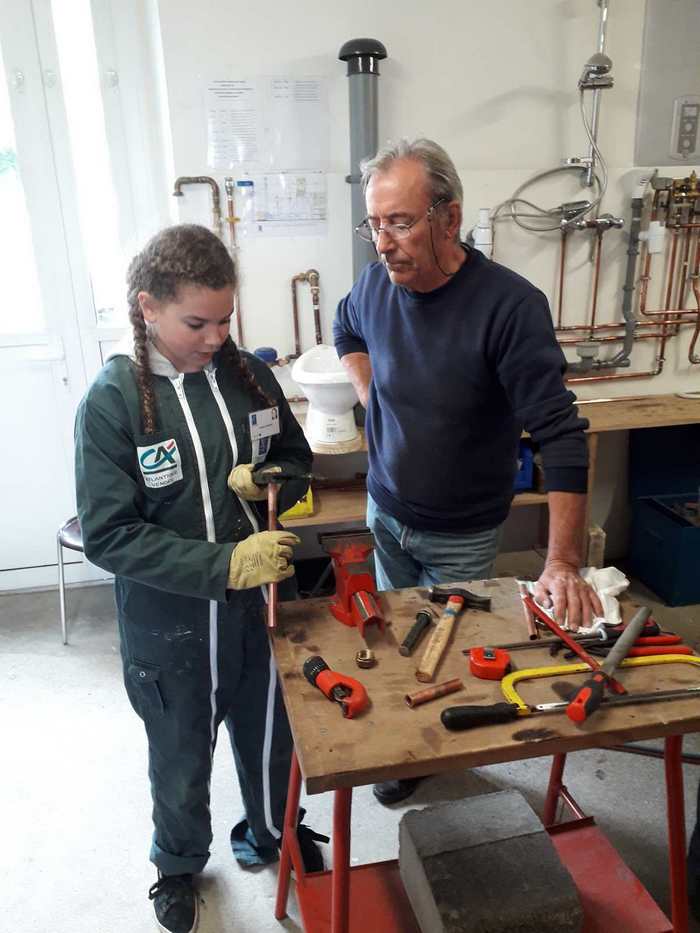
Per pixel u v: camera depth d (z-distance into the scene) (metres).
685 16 2.65
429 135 2.64
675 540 2.79
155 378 1.24
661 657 1.14
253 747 1.58
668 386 3.06
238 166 2.56
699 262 2.89
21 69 2.55
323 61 2.52
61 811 1.94
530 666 1.14
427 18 2.53
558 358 1.40
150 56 2.58
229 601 1.35
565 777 2.03
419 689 1.08
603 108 2.70
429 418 1.58
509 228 2.76
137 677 1.37
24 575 3.07
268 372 1.42
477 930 1.20
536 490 2.79
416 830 1.37
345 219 2.68
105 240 2.78
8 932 1.62
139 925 1.64
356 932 1.33
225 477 1.32
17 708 2.34
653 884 1.69
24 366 2.85
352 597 1.25
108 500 1.20
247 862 1.76
